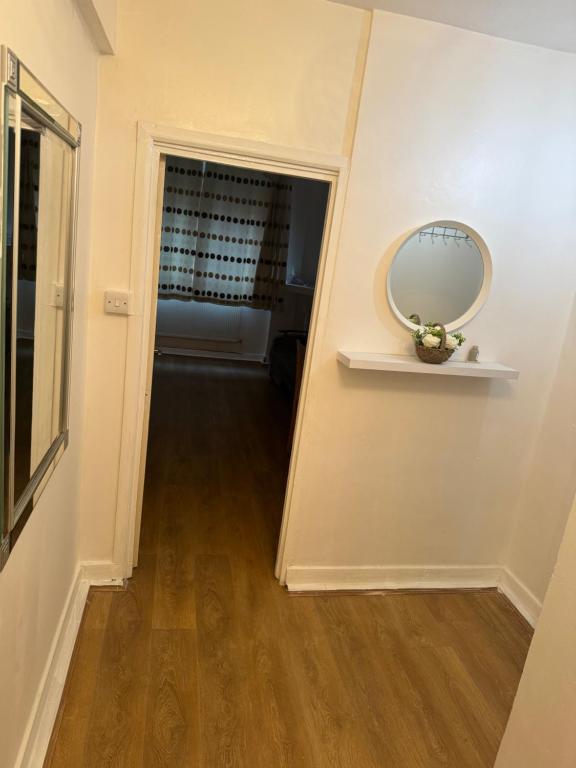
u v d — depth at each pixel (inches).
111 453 93.0
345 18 82.5
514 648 97.0
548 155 93.3
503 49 87.4
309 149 86.0
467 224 93.1
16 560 52.0
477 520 110.8
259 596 101.4
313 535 104.3
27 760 61.7
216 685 80.5
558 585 45.1
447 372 93.2
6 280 39.9
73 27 61.3
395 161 88.7
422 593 109.5
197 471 147.8
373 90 85.2
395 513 106.4
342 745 73.9
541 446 106.7
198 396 213.6
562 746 43.3
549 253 98.2
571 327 101.0
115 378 89.7
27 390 49.8
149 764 67.6
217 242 252.7
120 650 84.4
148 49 79.0
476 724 80.0
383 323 95.5
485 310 99.0
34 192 47.5
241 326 273.6
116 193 82.8
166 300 262.5
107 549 97.8
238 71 81.8
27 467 51.3
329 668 86.9
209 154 84.6
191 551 111.7
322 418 98.0
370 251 91.7
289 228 259.4
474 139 90.1
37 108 45.3
